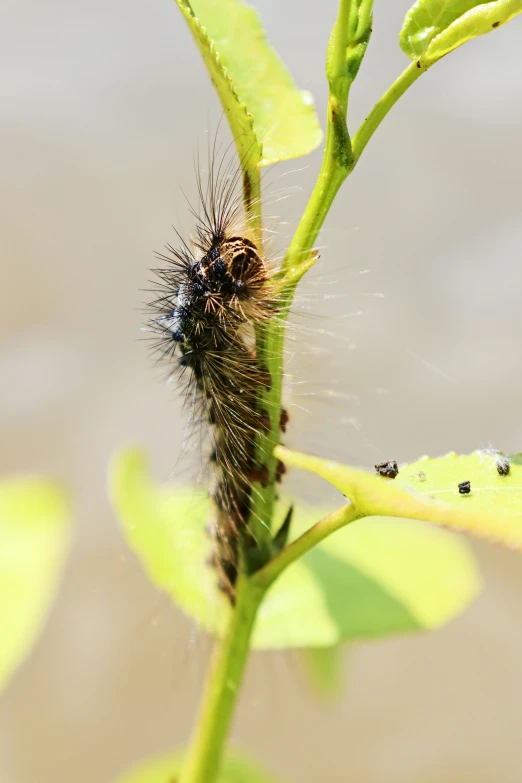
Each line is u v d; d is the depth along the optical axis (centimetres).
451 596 38
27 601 37
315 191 33
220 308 35
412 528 39
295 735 62
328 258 41
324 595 37
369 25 33
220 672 34
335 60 33
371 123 33
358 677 64
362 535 39
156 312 37
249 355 35
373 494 32
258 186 34
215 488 35
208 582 36
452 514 32
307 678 41
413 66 33
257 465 34
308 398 35
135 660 63
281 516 35
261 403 34
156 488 37
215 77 33
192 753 34
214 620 36
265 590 34
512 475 33
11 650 37
